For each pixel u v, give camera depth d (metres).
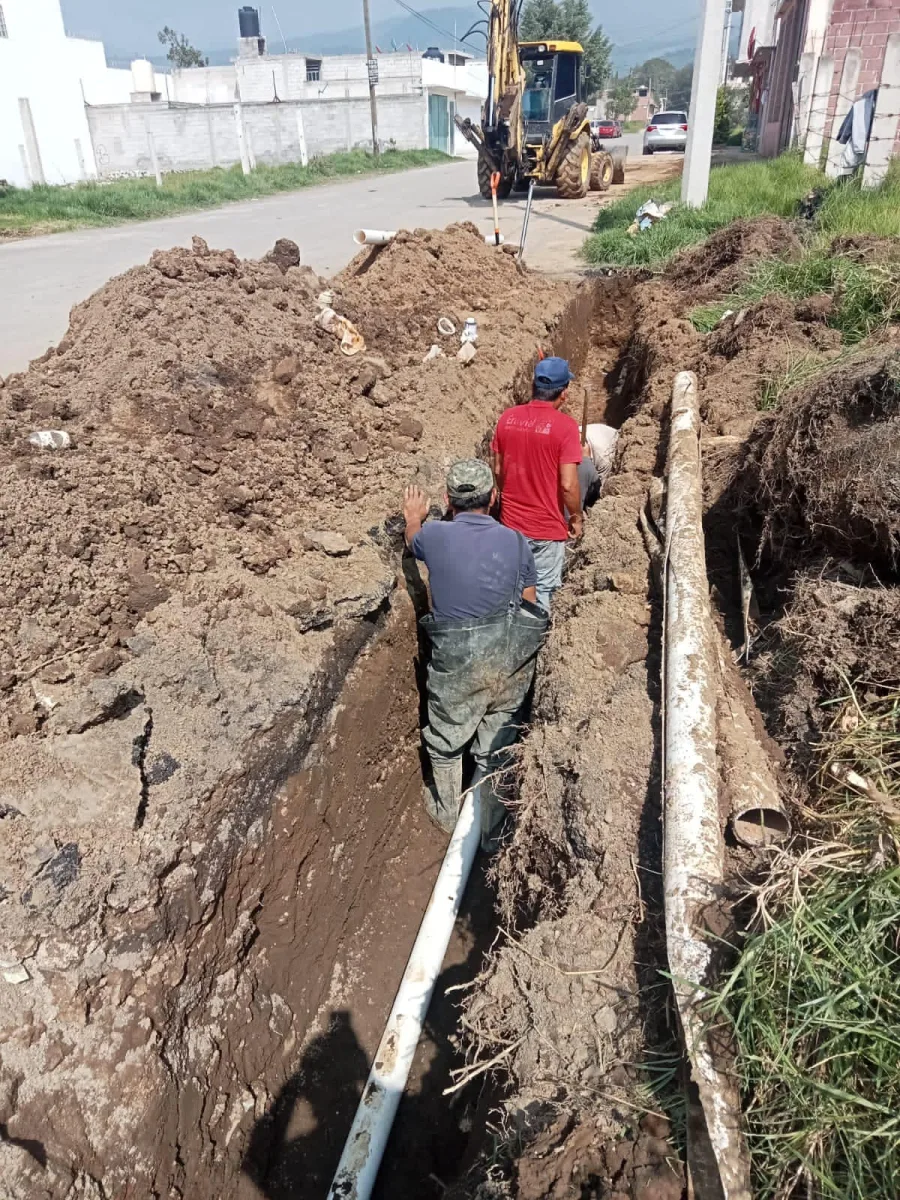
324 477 4.01
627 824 2.58
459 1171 2.49
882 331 4.91
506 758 3.53
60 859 2.22
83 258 11.20
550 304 7.71
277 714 2.84
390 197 18.62
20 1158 1.82
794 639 2.91
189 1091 2.26
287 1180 2.56
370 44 27.80
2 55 20.94
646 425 5.44
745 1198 1.66
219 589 3.16
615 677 3.16
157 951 2.26
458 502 3.58
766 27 24.66
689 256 8.88
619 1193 1.80
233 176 20.95
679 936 2.07
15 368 6.32
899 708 2.42
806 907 1.93
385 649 3.67
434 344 5.81
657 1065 2.01
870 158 9.63
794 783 2.54
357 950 3.32
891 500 2.74
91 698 2.57
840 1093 1.66
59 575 2.89
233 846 2.59
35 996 2.05
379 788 3.65
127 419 3.70
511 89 15.12
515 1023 2.28
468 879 3.48
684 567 3.35
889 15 13.70
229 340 4.30
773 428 3.64
